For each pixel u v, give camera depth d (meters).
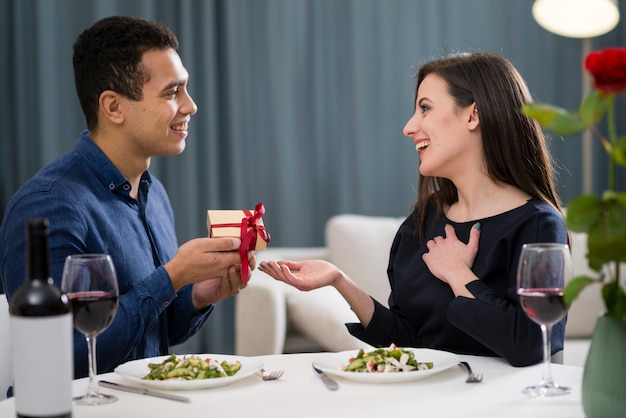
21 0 4.11
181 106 1.98
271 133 4.46
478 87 1.84
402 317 1.96
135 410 1.22
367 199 4.53
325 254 3.64
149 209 2.12
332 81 4.50
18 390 1.06
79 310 1.25
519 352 1.55
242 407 1.23
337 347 3.03
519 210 1.80
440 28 4.55
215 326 4.36
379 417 1.17
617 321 1.12
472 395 1.28
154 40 1.93
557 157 4.70
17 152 4.15
